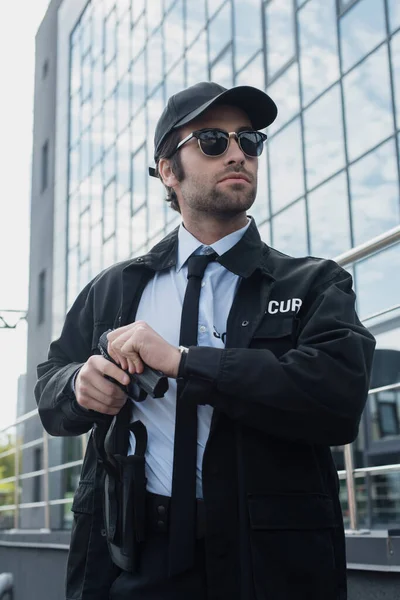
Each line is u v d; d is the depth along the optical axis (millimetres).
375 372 7641
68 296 19281
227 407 1397
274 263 1635
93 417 1619
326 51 10422
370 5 9648
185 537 1466
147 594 1488
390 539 2291
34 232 22062
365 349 1440
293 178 10891
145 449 1565
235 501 1453
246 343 1517
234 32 12703
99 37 19031
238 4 12602
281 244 11023
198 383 1392
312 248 10398
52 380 1713
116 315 1721
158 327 1640
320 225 10281
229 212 1636
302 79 10891
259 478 1446
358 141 9711
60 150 20984
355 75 9852
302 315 1528
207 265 1646
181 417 1518
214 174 1620
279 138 11273
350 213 9727
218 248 1637
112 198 17312
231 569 1432
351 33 9969
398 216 8945
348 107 9938
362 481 7320
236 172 1624
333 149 10156
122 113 17234
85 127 19406
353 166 9742
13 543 5613
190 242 1693
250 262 1604
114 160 17453
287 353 1416
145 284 1719
